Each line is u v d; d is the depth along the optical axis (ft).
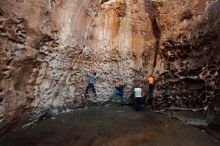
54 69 29.35
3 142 21.63
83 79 35.40
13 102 23.13
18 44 23.50
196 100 28.94
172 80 32.96
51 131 25.09
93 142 23.04
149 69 37.32
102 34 37.40
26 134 23.76
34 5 25.13
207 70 27.63
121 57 38.27
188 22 31.63
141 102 36.37
